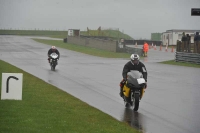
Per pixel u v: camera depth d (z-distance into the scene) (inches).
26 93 1243.2
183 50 3056.1
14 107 980.6
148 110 1051.3
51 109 989.8
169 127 845.8
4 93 1027.9
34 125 800.3
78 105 1069.1
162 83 1683.1
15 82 1029.8
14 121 830.5
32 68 2294.5
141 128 834.2
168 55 4023.1
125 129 800.9
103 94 1327.5
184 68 2539.4
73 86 1523.1
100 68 2380.7
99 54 3892.7
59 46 5216.5
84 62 2864.2
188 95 1333.7
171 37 5969.5
